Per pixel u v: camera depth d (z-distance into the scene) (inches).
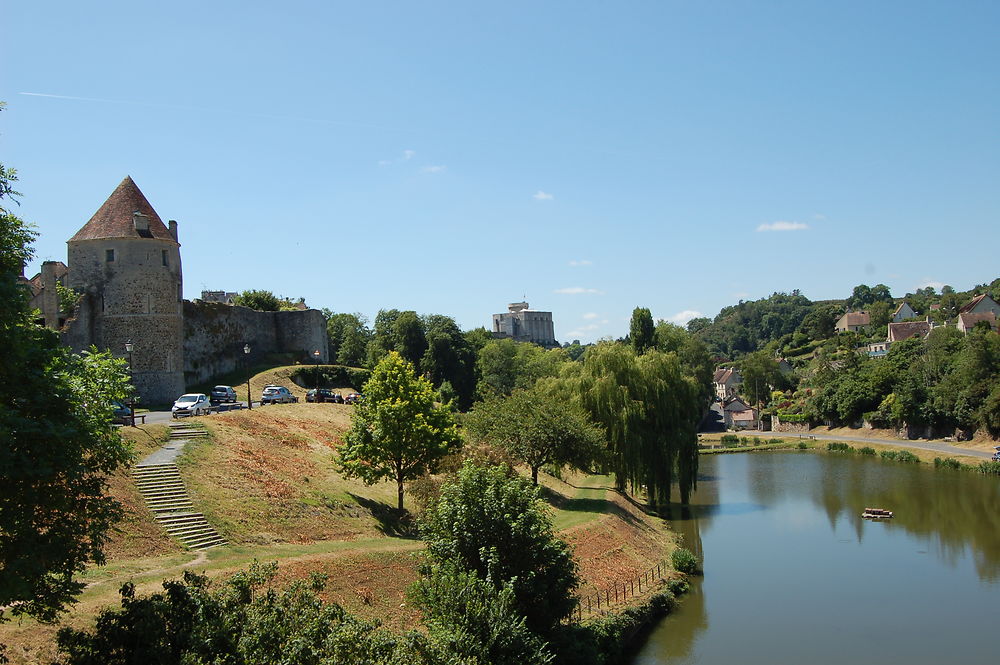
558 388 2421.3
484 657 835.4
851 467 3390.7
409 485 1764.3
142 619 658.8
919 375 4195.4
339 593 1075.9
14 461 550.0
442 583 919.7
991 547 1913.1
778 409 5551.2
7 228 605.0
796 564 1797.5
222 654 647.8
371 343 4370.1
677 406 2335.1
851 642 1311.5
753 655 1257.4
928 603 1505.9
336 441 1984.5
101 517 643.5
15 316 590.2
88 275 2226.9
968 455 3302.2
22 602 703.7
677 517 2326.5
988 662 1231.5
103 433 687.7
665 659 1243.2
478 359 4662.9
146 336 2229.3
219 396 2347.4
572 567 1063.6
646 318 4077.3
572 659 1020.5
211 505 1268.5
